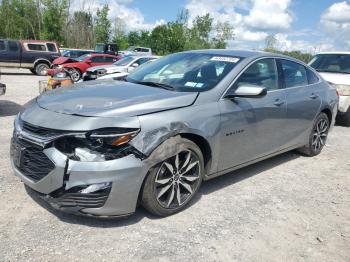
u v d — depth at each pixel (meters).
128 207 3.40
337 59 10.06
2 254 3.01
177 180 3.79
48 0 51.00
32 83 16.72
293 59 5.66
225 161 4.31
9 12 52.16
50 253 3.08
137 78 4.79
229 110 4.18
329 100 6.20
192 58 4.90
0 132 6.64
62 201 3.28
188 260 3.13
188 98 3.90
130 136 3.33
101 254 3.12
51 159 3.24
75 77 19.67
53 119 3.37
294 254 3.36
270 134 4.93
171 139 3.61
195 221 3.77
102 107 3.47
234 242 3.46
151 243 3.33
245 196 4.48
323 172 5.59
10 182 4.33
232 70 4.44
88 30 55.31
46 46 21.58
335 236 3.72
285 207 4.27
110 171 3.23
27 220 3.54
